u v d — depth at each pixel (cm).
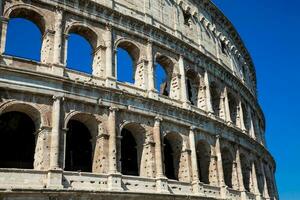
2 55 4134
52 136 4103
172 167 5788
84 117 4584
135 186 4556
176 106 5400
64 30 4772
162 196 4659
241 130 7012
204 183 5750
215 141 6053
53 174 3919
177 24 6412
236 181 6306
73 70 4625
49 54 4528
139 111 4966
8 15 4347
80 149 5047
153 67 5544
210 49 7194
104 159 4422
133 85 5191
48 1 4734
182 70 5972
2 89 3988
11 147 4691
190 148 5472
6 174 3706
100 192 4088
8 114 4681
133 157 5453
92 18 5078
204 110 6166
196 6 7206
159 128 5097
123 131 5466
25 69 4141
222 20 8012
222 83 7031
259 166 7662
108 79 4859
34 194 3703
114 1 5494
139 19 5612
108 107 4688
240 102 7581
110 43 5109
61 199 3850
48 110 4225
